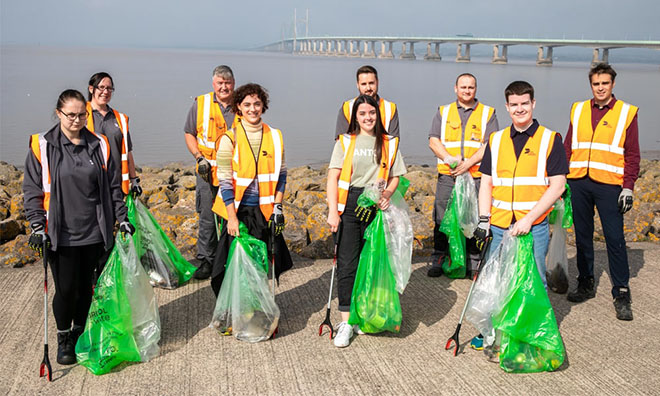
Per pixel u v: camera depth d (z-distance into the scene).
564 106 30.97
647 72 96.06
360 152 4.09
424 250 6.12
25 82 39.12
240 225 4.10
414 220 6.60
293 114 25.52
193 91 36.56
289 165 14.68
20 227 6.76
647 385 3.53
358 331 4.19
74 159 3.63
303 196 8.50
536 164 3.80
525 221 3.71
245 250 4.03
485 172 3.95
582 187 4.74
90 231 3.71
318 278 5.32
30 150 3.61
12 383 3.49
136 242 4.90
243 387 3.47
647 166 13.10
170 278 5.03
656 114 28.17
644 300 4.84
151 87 39.44
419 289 5.12
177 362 3.76
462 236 5.23
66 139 3.62
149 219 5.02
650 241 6.62
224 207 4.10
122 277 3.76
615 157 4.61
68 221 3.64
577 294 4.83
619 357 3.87
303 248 5.98
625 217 6.99
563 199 4.58
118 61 93.94
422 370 3.69
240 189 4.05
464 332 4.24
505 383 3.54
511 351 3.68
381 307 4.04
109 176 3.82
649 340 4.12
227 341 4.05
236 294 4.00
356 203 4.09
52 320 4.34
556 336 3.66
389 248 4.11
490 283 3.83
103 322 3.66
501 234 3.90
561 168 3.75
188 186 10.04
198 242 5.28
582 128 4.74
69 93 3.54
